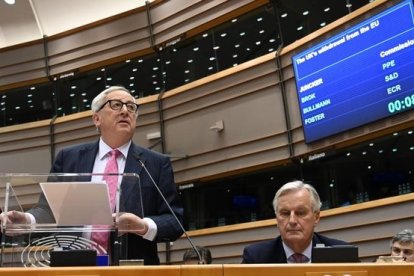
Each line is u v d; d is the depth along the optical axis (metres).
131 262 1.39
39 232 1.74
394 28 5.98
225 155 8.37
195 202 8.80
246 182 8.34
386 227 6.00
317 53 7.04
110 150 2.28
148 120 9.43
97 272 1.15
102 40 10.21
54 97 10.65
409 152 6.30
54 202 1.74
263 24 8.31
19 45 10.84
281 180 7.92
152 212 2.19
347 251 1.42
